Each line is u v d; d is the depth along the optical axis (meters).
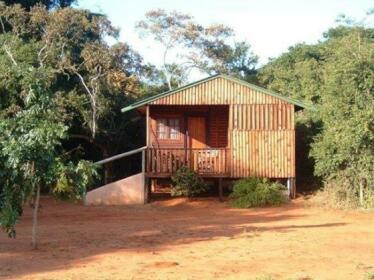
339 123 21.64
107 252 12.26
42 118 12.39
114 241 13.94
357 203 21.45
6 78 12.61
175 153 24.27
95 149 33.25
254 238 14.16
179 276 9.74
